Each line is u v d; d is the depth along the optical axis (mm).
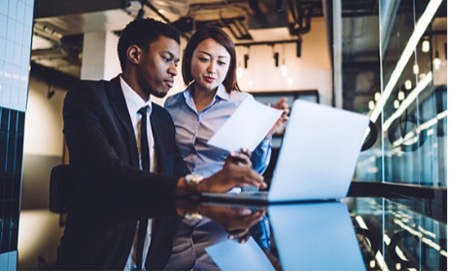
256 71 7297
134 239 488
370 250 462
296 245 470
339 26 5137
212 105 1838
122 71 1404
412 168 3613
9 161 2215
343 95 6840
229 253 427
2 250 454
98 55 6039
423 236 565
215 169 1758
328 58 7098
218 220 623
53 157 9125
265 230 551
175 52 1425
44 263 387
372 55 6320
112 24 5445
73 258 404
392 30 4809
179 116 1852
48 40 6617
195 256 412
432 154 2859
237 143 1033
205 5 5680
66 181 1168
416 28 3365
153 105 1501
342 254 437
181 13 5270
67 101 1199
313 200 966
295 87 7184
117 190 912
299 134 813
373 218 740
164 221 608
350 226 625
